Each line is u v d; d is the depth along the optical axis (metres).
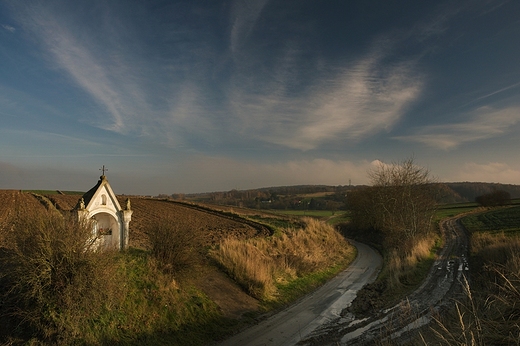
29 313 10.02
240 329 13.98
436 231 48.22
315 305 17.72
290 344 12.51
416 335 11.86
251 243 25.53
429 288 20.05
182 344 11.88
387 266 27.11
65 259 10.78
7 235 12.32
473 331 7.73
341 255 33.28
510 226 45.22
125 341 10.86
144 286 13.52
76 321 10.37
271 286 18.56
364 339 12.63
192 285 15.58
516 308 8.05
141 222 33.59
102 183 15.45
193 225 17.08
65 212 13.88
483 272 21.02
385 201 46.22
